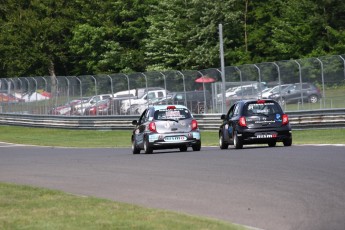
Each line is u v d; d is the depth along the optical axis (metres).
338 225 28.05
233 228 27.09
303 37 185.38
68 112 141.25
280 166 49.31
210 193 38.38
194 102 115.94
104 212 31.45
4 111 161.75
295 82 99.62
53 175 52.53
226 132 72.69
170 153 70.75
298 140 88.06
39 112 150.00
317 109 97.06
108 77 131.62
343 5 184.50
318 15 184.00
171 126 72.19
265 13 199.00
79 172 53.88
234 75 108.12
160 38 198.00
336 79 95.75
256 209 32.72
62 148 101.00
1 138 134.50
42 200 36.19
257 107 69.88
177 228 27.14
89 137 125.31
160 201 36.31
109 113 131.75
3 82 161.50
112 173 51.69
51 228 27.75
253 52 197.62
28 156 80.44
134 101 126.56
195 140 72.38
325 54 180.88
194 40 194.50
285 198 35.38
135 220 29.11
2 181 48.94
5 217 30.98
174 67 199.38
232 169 49.47
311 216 30.28
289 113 99.50
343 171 44.22
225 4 194.38
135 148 76.00
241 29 199.38
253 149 67.81
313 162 50.59
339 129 95.44
